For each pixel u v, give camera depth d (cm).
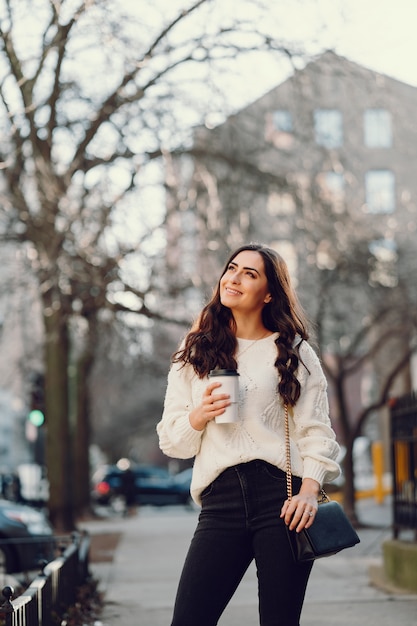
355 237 2222
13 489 2750
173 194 1833
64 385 2077
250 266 438
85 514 3139
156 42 1630
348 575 1326
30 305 2117
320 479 420
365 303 2386
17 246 1939
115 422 5950
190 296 2108
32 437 2903
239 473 418
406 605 964
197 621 412
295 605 413
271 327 441
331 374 2348
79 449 3181
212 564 415
